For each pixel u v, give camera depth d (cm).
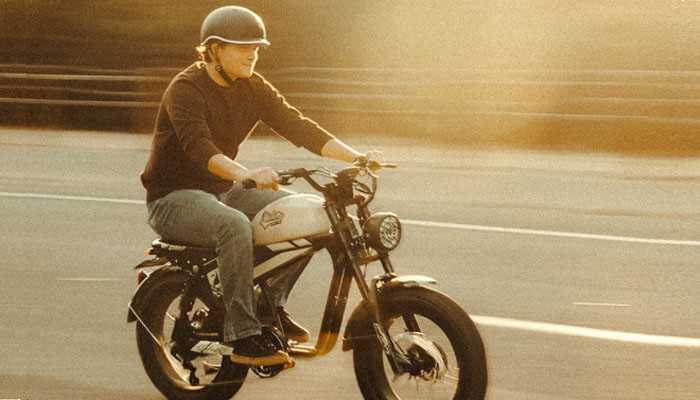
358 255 1210
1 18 5947
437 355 1173
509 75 4625
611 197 3097
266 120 1323
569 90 4494
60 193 3200
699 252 2312
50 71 5453
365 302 1202
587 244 2405
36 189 3275
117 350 1592
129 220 2738
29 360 1542
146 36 5725
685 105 4303
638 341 1619
